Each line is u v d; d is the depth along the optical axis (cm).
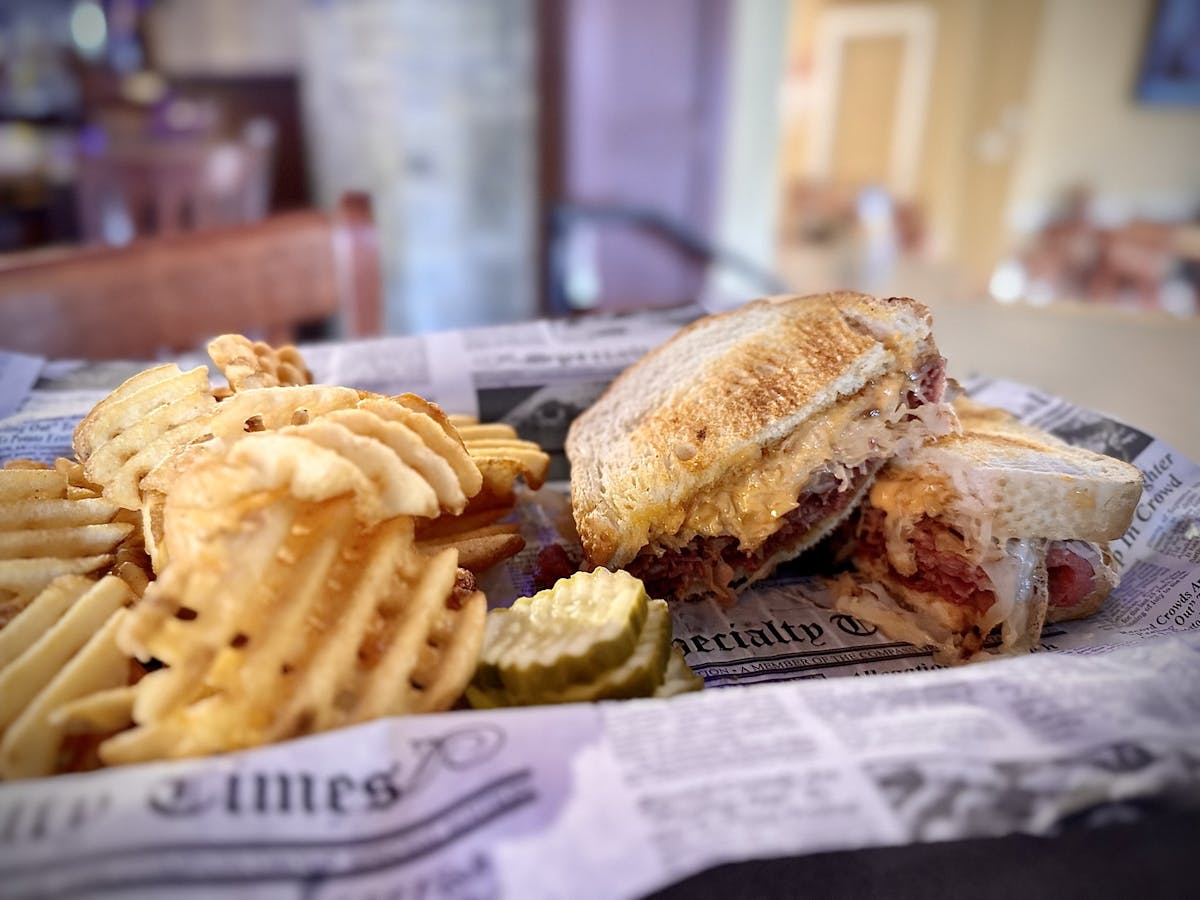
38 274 34
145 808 11
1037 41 142
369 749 13
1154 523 24
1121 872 14
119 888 11
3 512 18
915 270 149
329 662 14
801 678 21
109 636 15
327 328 66
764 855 11
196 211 70
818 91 187
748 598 24
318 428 15
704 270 84
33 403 27
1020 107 148
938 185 166
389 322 72
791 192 187
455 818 12
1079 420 27
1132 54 145
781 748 13
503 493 23
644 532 22
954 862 14
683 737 13
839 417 23
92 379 28
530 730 13
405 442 16
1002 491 21
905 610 23
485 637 18
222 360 22
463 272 72
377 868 11
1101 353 39
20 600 17
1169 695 14
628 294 82
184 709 14
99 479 19
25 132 93
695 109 79
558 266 71
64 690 14
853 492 24
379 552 16
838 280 143
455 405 29
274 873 11
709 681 20
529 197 71
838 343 23
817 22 182
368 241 42
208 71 109
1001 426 26
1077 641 22
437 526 22
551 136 70
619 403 27
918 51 165
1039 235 143
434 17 64
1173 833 14
